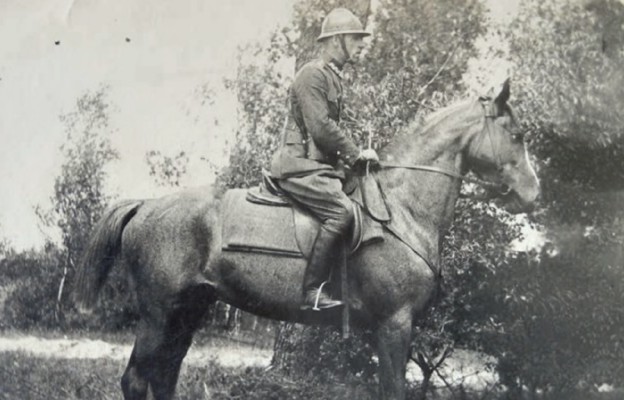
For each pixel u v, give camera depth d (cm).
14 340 590
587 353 471
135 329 539
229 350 507
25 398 577
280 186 469
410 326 452
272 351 503
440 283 466
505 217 473
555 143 488
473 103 462
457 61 507
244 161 550
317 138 467
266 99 551
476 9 510
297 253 461
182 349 491
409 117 501
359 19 516
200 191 487
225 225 472
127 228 489
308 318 465
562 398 471
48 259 600
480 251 476
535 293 474
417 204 457
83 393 558
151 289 483
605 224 476
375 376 482
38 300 592
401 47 511
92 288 494
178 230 480
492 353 474
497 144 457
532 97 496
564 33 499
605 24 495
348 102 504
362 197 458
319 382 492
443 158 459
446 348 477
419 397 476
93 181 593
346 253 455
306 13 547
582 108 489
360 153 462
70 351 566
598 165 482
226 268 470
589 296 472
